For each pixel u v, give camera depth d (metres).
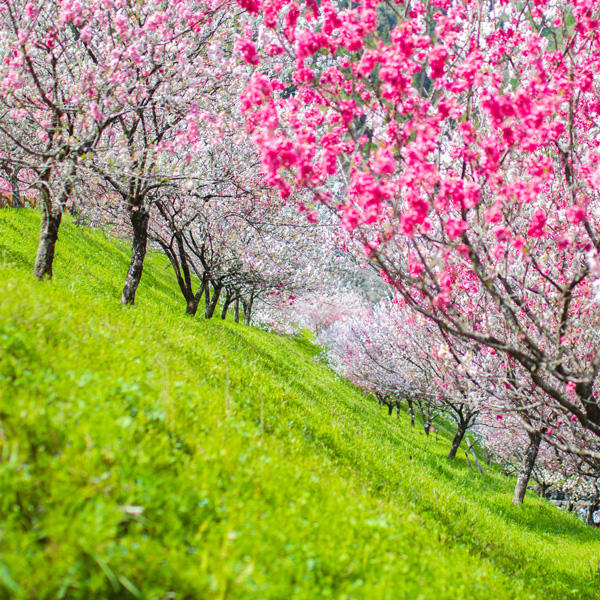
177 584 3.34
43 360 5.06
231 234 18.33
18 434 3.85
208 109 11.46
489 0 6.29
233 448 5.34
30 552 3.08
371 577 4.32
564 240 6.46
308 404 11.16
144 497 3.87
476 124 6.22
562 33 6.30
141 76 10.41
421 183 5.46
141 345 7.27
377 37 5.39
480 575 6.12
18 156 12.25
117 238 22.78
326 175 5.66
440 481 15.11
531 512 18.36
